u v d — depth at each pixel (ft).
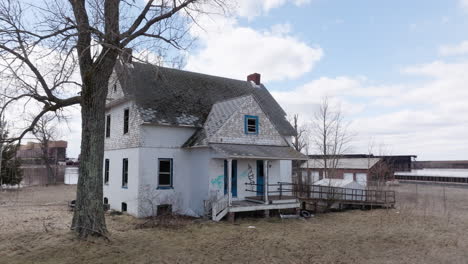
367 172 135.64
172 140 63.46
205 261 33.73
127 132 65.10
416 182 170.40
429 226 55.52
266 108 84.84
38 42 33.86
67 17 35.88
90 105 39.27
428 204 87.56
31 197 93.56
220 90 80.79
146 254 34.88
